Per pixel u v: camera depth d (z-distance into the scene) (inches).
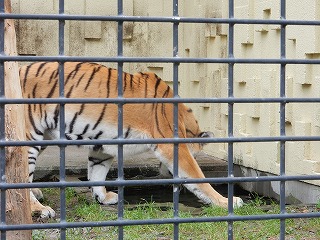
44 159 499.2
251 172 488.1
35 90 383.6
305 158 409.4
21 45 599.5
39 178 468.1
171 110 409.7
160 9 616.7
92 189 415.5
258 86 470.0
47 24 604.4
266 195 463.5
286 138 193.0
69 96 390.0
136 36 616.1
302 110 414.3
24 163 253.3
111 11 612.1
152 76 412.2
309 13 398.0
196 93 585.9
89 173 422.0
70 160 509.7
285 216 195.8
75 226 179.6
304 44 405.7
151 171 488.4
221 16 520.1
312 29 395.5
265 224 335.9
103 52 612.7
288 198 436.5
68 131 390.0
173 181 187.0
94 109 388.5
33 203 370.0
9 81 249.3
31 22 601.6
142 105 398.9
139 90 401.1
